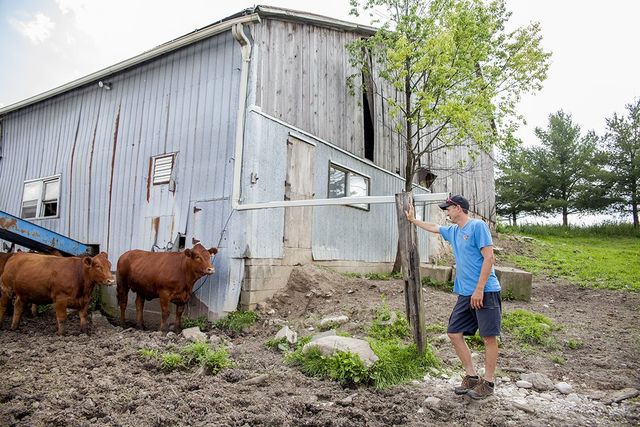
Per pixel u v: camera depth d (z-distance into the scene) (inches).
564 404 151.8
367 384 165.6
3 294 279.6
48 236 329.4
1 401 147.9
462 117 371.2
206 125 313.7
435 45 355.3
